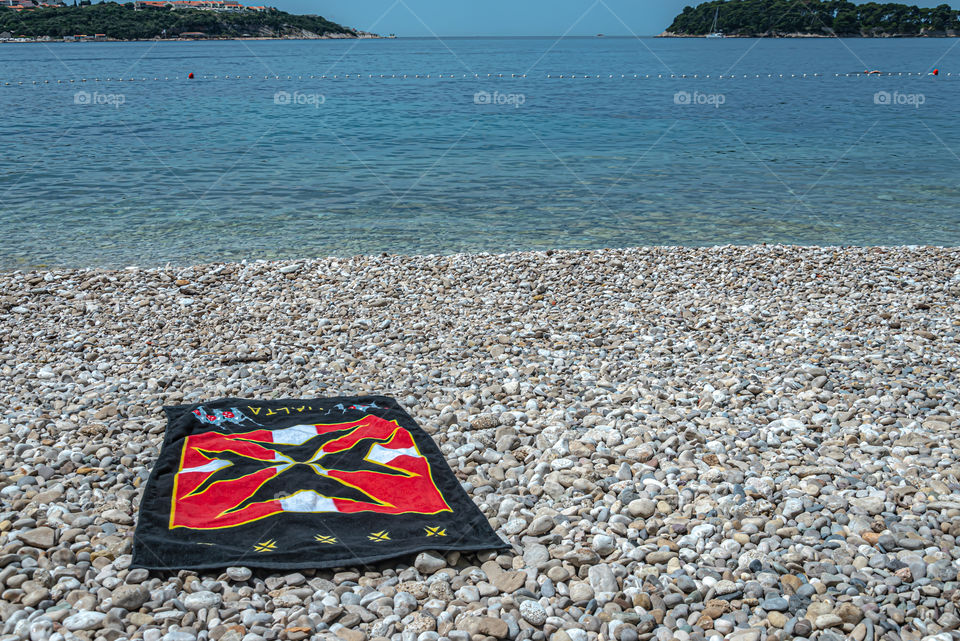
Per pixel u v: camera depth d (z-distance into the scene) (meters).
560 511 4.77
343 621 3.73
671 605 3.96
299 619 3.72
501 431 5.75
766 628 3.79
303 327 7.96
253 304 8.67
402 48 135.88
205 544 4.22
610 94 41.66
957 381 6.64
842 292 9.34
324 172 18.41
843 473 5.16
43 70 59.50
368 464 5.14
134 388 6.38
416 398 6.32
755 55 95.75
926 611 3.86
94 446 5.30
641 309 8.76
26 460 5.12
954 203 15.68
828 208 15.25
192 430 5.53
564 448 5.49
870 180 17.94
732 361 7.16
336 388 6.45
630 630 3.73
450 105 34.97
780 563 4.23
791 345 7.57
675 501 4.87
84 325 7.91
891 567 4.18
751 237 13.17
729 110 33.66
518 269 10.20
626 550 4.37
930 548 4.31
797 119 30.28
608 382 6.62
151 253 11.58
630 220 14.21
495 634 3.68
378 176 17.98
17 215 13.75
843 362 7.08
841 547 4.36
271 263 10.27
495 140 24.03
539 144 23.27
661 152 21.88
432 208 14.92
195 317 8.23
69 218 13.62
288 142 23.17
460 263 10.44
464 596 3.97
